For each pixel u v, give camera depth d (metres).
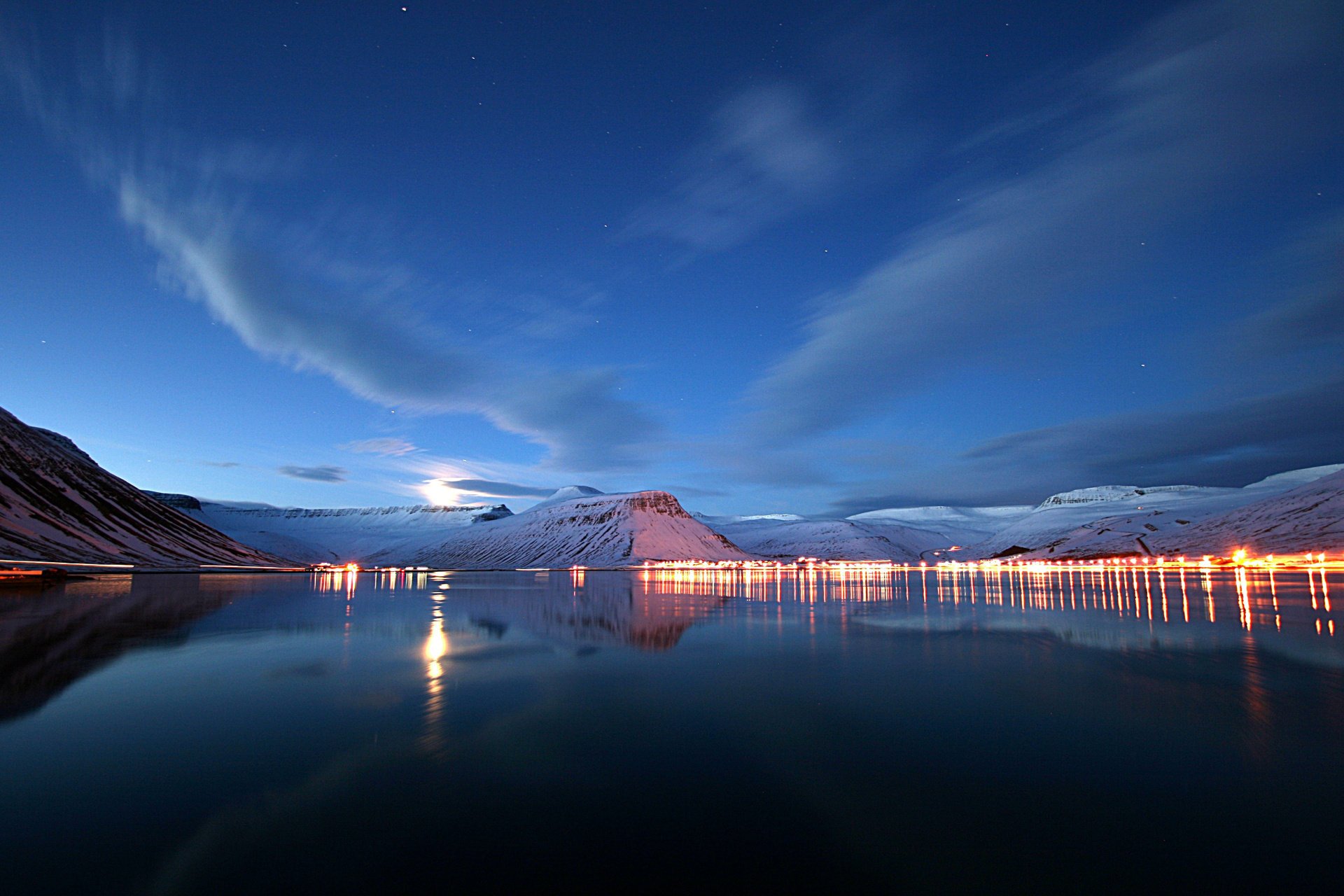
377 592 48.06
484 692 12.90
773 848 6.29
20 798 7.39
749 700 12.20
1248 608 30.91
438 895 5.42
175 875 5.71
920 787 7.86
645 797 7.53
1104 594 42.19
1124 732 10.10
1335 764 8.60
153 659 16.59
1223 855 6.18
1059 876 5.77
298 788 7.74
